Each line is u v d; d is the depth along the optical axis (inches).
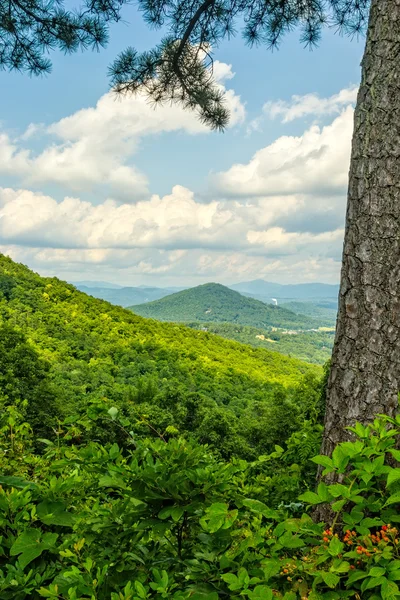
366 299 95.5
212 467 80.7
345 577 64.2
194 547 77.4
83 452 83.2
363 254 96.7
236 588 58.7
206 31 238.4
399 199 94.9
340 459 66.8
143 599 57.4
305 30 241.9
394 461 87.4
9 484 75.6
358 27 238.5
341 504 64.0
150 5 231.1
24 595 62.0
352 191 100.8
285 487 118.3
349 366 96.3
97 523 74.9
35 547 64.4
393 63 96.5
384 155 96.0
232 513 63.3
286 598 57.7
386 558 57.7
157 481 71.8
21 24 228.7
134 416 191.2
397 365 92.4
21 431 129.0
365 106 99.8
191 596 61.5
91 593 58.9
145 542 78.9
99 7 226.5
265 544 75.4
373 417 92.7
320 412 214.5
